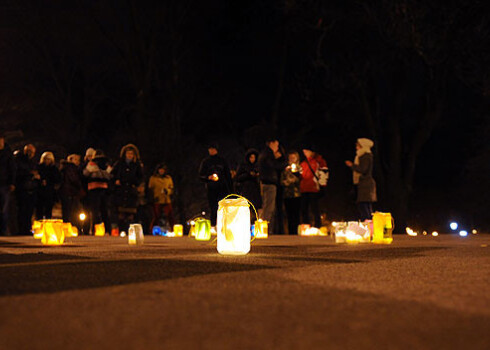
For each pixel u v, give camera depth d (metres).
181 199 30.11
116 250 9.18
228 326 3.19
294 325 3.21
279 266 6.30
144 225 20.78
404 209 31.69
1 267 6.21
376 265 6.46
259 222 14.23
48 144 34.03
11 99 35.31
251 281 4.98
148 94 31.06
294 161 17.09
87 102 36.38
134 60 31.17
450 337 2.95
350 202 35.28
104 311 3.60
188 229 28.55
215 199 16.31
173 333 3.03
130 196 17.72
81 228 17.98
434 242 12.03
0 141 16.59
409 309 3.67
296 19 31.31
